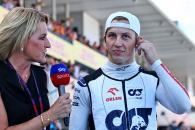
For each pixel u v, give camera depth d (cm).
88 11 1633
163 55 2189
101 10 1612
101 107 302
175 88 300
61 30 1126
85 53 1277
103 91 305
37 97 281
